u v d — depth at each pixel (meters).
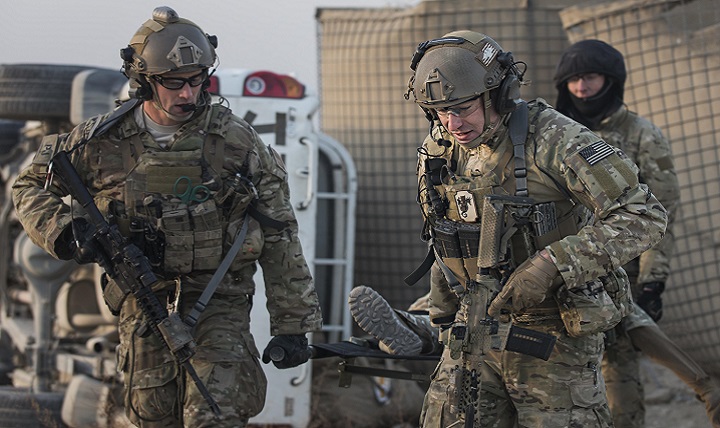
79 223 5.18
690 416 9.05
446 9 10.12
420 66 4.73
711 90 9.09
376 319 5.43
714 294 9.30
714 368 9.47
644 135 7.13
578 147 4.63
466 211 4.86
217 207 5.21
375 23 10.55
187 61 4.96
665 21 9.27
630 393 6.92
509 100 4.65
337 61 10.90
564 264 4.54
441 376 5.02
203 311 5.21
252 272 5.44
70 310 9.56
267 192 5.33
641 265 7.22
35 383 9.10
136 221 5.18
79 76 9.48
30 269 9.09
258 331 8.05
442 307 5.31
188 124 5.20
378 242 10.51
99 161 5.22
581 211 4.84
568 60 7.15
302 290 5.38
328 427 8.39
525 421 4.86
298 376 8.07
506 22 9.98
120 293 5.32
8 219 10.53
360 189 10.60
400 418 8.51
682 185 9.36
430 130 5.10
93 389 8.40
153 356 5.24
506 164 4.75
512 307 4.74
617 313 4.79
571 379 4.82
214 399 5.07
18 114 9.70
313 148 8.24
